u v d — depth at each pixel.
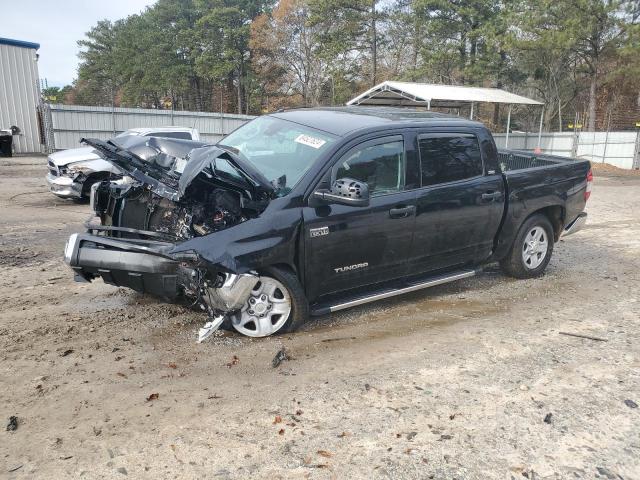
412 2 39.62
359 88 48.41
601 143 31.59
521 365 4.36
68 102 87.25
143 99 76.56
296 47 52.22
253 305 4.55
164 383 3.88
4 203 11.77
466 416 3.59
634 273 7.10
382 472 3.01
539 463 3.15
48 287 6.00
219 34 58.47
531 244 6.52
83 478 2.88
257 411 3.57
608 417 3.64
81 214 10.59
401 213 5.01
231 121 28.47
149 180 4.43
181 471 2.96
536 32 30.50
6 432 3.25
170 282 4.34
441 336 4.91
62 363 4.14
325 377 4.05
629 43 29.06
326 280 4.76
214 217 4.50
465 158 5.61
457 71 40.91
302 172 4.65
